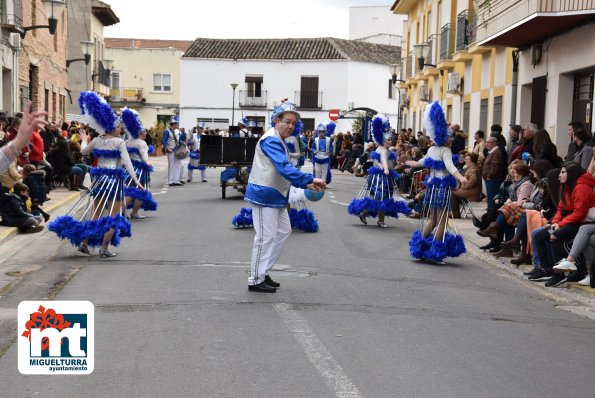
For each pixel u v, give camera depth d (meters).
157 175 30.39
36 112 3.86
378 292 8.75
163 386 5.21
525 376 5.77
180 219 15.23
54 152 19.62
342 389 5.21
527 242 11.12
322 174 23.59
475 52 23.58
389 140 14.90
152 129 51.38
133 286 8.57
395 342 6.54
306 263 10.54
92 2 44.09
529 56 19.39
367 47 61.91
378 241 13.03
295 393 5.12
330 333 6.73
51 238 12.50
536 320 7.82
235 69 58.53
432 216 11.20
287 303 7.89
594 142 12.59
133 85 62.66
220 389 5.17
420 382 5.46
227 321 7.04
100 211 10.59
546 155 13.09
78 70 42.69
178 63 62.59
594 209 9.69
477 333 7.04
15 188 13.23
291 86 58.25
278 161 8.16
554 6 15.15
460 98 27.39
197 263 10.19
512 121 20.58
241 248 11.55
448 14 28.59
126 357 5.86
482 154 18.56
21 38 23.89
